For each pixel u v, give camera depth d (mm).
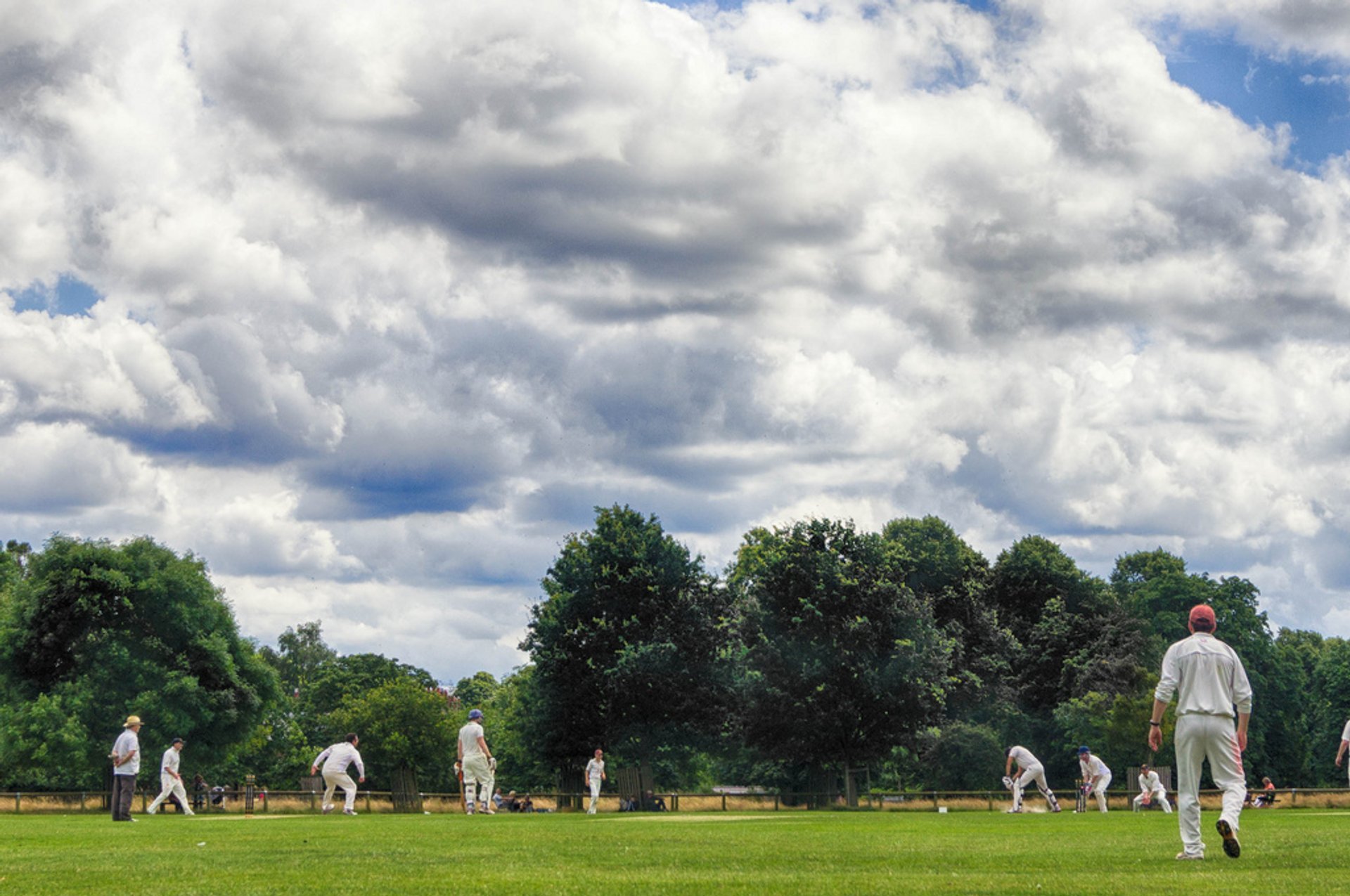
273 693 66562
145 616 62500
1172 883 8492
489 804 31312
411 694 88750
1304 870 9656
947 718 74688
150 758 58781
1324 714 94562
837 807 61156
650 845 13859
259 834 17094
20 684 60594
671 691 65750
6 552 88188
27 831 18312
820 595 62344
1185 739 11367
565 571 68938
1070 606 87125
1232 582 87312
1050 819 28672
